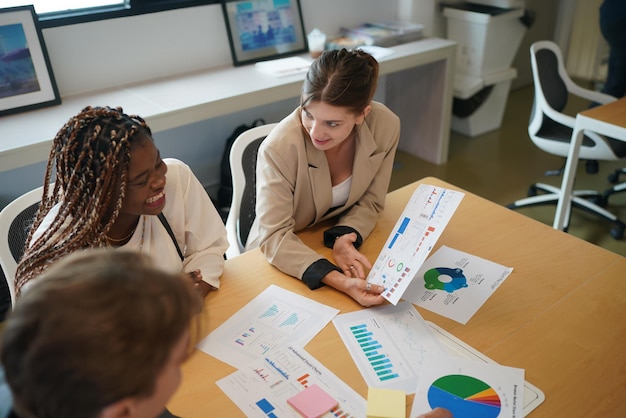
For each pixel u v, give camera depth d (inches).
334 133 51.3
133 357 18.6
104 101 98.3
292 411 36.8
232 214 69.3
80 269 19.7
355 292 47.5
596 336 43.2
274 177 55.3
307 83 50.1
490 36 142.2
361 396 37.9
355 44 124.3
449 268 52.3
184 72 114.3
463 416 36.1
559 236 57.3
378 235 58.4
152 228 49.8
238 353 42.0
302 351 42.1
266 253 53.7
